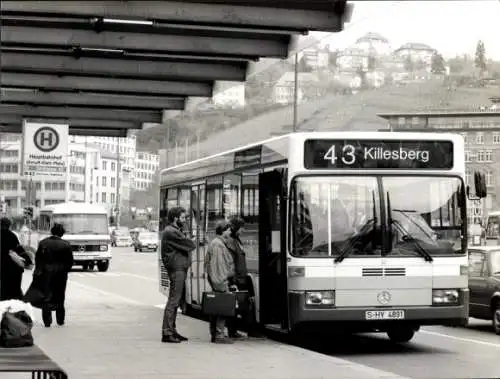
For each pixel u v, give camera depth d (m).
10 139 141.38
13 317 9.31
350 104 99.81
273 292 14.30
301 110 99.81
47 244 16.39
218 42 17.55
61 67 19.19
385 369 12.01
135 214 143.50
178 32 17.11
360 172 13.45
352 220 13.31
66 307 21.83
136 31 17.02
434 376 11.25
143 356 12.01
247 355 12.18
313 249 13.16
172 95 22.50
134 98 23.66
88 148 158.00
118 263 57.53
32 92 23.23
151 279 38.78
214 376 10.02
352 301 13.11
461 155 13.77
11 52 18.61
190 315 20.17
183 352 12.55
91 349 12.83
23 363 7.12
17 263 15.06
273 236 14.19
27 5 14.02
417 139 13.62
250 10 15.20
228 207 16.53
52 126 22.39
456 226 13.62
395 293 13.23
